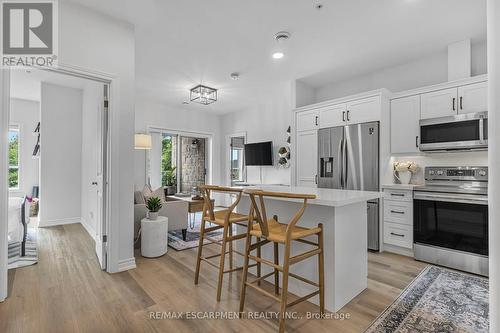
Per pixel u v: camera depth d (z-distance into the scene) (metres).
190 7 2.53
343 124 3.90
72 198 4.90
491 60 0.79
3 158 2.10
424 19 2.71
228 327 1.78
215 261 3.02
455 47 3.21
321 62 3.80
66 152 4.83
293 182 4.59
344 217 2.10
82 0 2.40
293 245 2.28
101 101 2.93
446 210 2.91
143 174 6.03
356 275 2.22
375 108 3.56
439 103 3.16
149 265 2.88
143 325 1.80
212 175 7.14
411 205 3.20
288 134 5.38
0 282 2.09
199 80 4.55
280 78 4.47
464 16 2.65
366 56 3.59
